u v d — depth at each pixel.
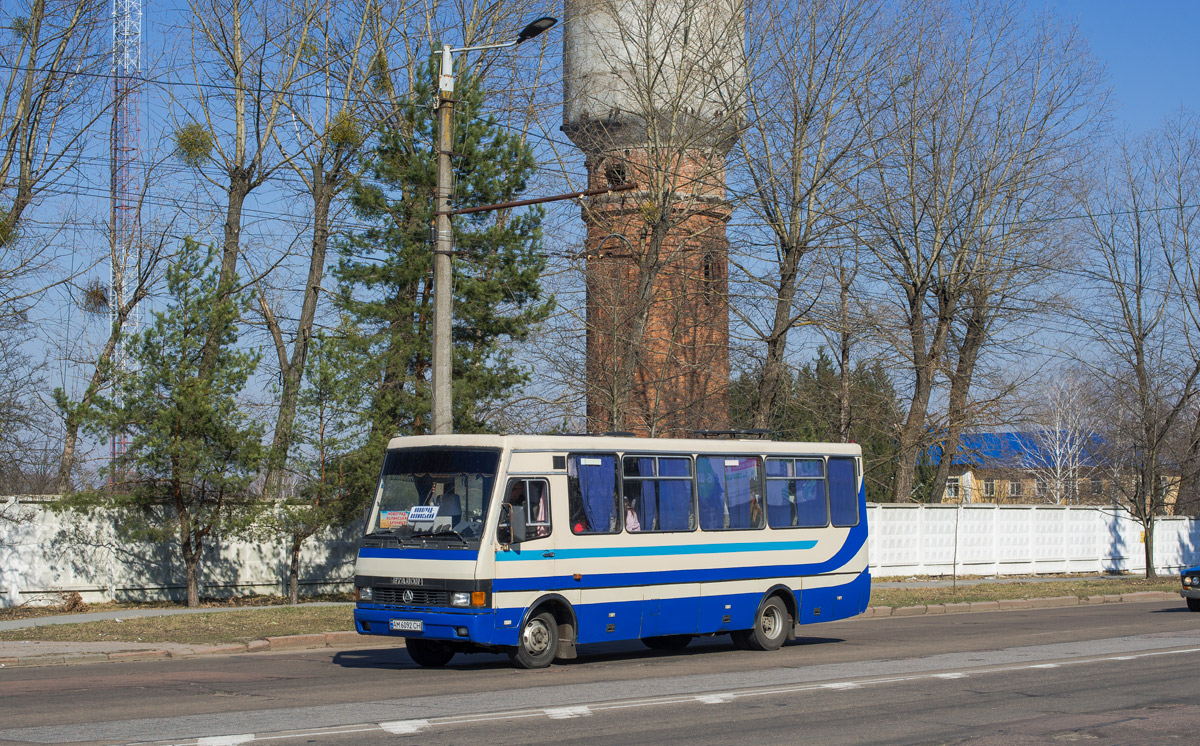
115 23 32.72
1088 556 39.69
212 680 13.19
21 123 27.64
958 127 36.72
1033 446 73.06
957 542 32.28
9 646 16.36
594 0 30.91
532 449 14.51
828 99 31.06
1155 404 38.03
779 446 17.62
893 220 37.34
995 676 13.59
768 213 32.28
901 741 9.37
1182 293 39.38
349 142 28.95
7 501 21.94
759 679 13.26
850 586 18.28
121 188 34.56
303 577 25.89
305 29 29.11
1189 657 15.71
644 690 12.22
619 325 29.30
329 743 8.88
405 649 17.62
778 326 32.88
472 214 26.80
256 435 22.66
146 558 23.62
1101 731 9.91
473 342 26.84
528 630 14.26
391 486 14.86
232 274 24.86
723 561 16.47
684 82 28.70
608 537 15.11
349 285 26.56
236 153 28.89
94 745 8.70
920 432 38.62
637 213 30.64
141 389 22.17
